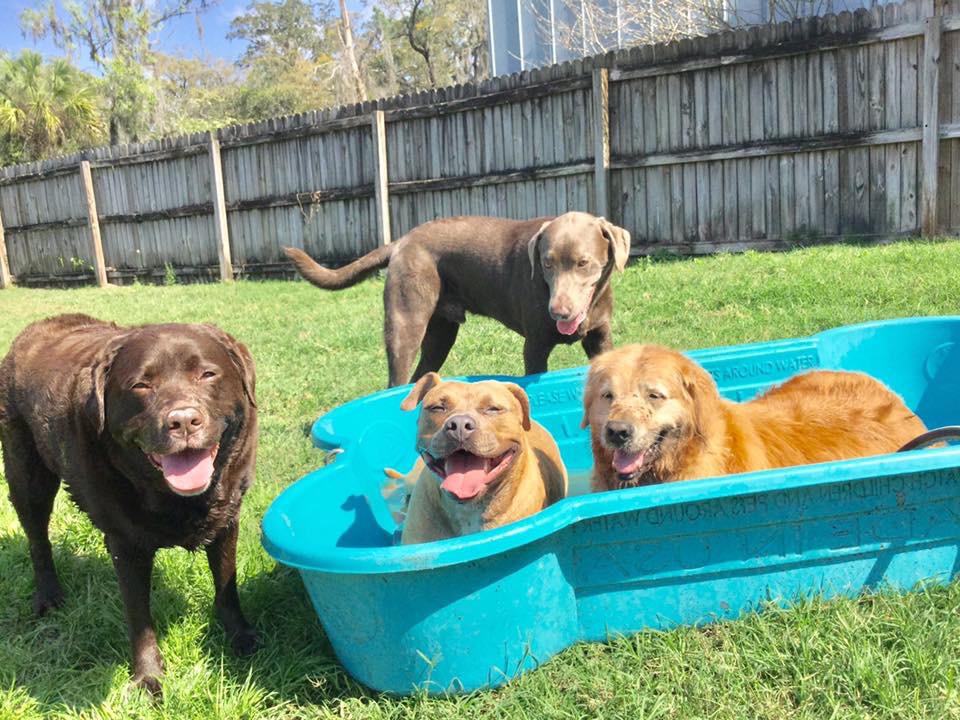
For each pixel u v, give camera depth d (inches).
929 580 71.2
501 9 511.8
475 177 307.0
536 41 498.9
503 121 297.9
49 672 71.7
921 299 163.2
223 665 71.2
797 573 69.2
